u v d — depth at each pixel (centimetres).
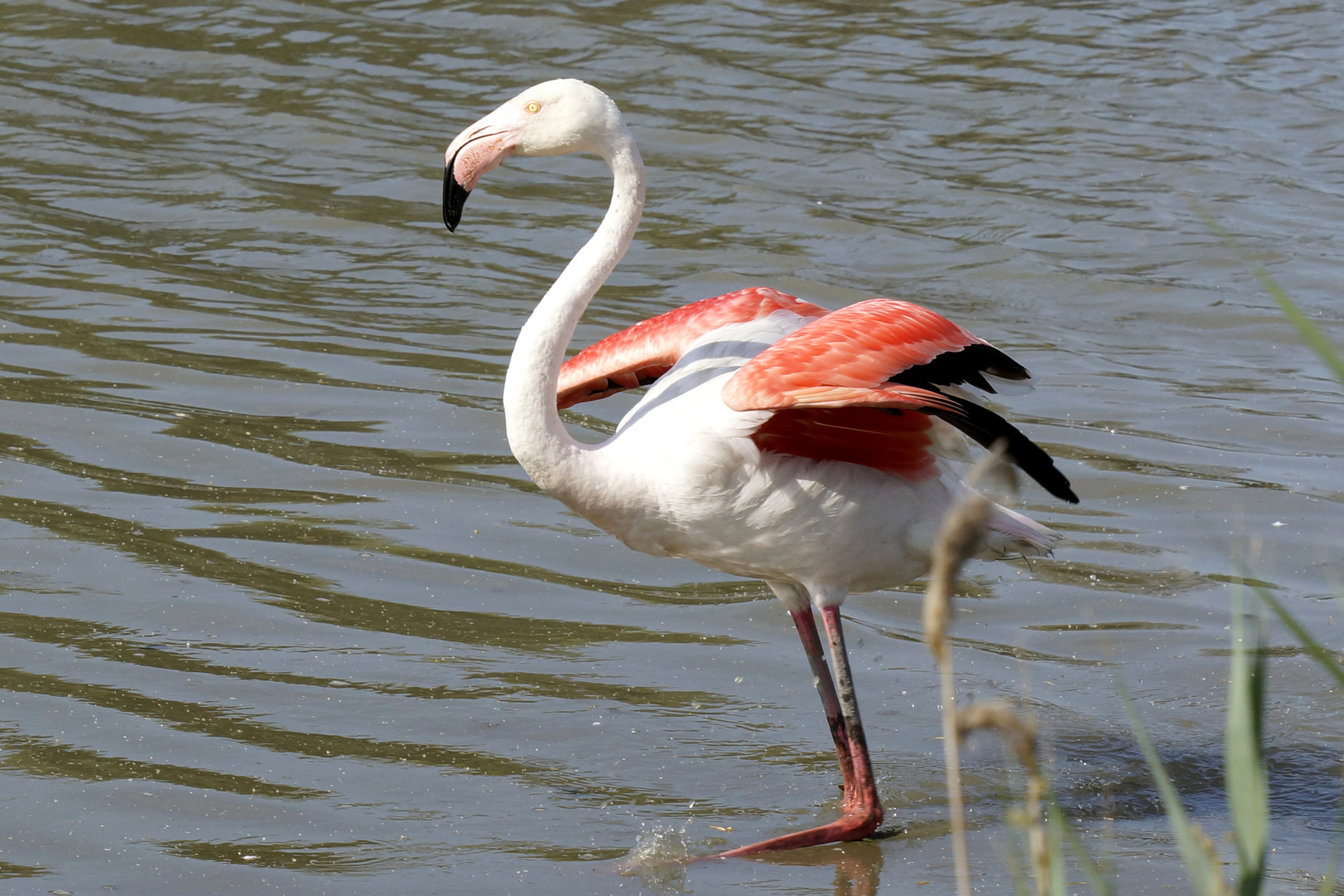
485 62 2191
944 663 378
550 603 993
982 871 719
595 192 1862
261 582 985
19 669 867
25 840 716
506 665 914
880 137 2003
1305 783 802
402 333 1441
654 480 751
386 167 1873
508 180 1889
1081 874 714
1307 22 2462
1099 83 2198
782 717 878
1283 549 1062
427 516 1092
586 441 1212
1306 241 1712
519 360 761
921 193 1842
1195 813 776
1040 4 2528
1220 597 1007
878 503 751
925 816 777
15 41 2211
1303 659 930
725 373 773
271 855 713
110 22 2289
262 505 1089
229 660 895
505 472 1170
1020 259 1670
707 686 906
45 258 1569
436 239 1692
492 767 806
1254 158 1955
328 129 1961
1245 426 1279
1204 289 1598
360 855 717
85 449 1156
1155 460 1212
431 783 786
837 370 714
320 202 1770
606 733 846
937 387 758
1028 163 1934
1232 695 396
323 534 1055
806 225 1753
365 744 819
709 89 2128
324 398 1278
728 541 764
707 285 1599
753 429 730
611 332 1462
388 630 943
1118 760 830
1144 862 724
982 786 807
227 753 800
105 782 766
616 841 742
